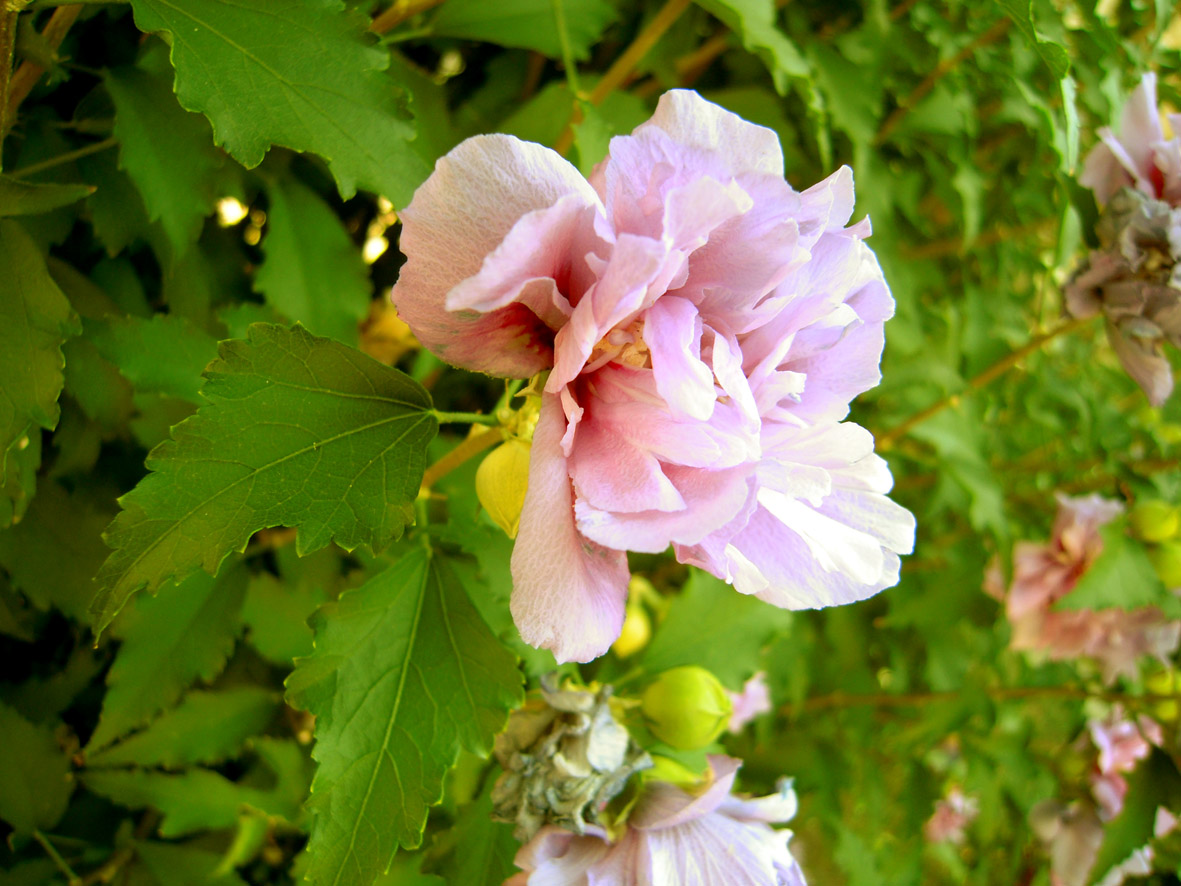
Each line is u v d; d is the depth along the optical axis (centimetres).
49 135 18
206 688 22
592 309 12
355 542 13
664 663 21
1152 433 30
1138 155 22
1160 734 31
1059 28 23
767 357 13
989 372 28
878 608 32
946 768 39
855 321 14
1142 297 21
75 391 19
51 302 14
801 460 14
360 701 15
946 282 31
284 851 24
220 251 22
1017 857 33
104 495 20
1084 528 28
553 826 16
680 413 12
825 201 13
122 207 18
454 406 27
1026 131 30
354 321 21
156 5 14
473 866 19
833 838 31
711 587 21
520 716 17
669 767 18
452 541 18
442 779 15
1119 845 26
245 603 21
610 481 12
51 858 20
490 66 25
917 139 28
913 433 27
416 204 12
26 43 15
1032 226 30
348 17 14
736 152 13
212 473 13
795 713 31
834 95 24
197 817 21
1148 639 29
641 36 22
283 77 14
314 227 21
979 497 27
